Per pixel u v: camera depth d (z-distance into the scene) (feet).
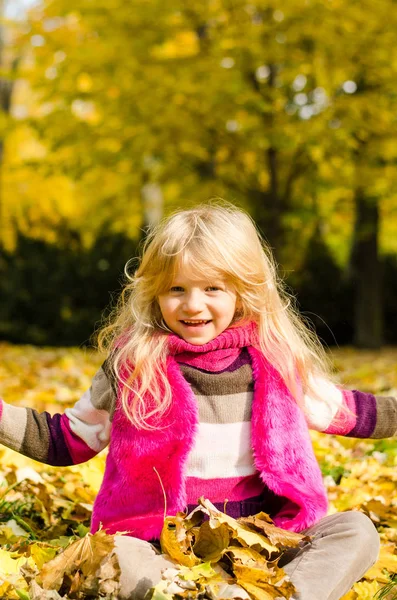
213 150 36.78
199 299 7.49
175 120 33.68
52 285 39.78
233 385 7.48
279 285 9.04
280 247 38.50
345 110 33.63
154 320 7.87
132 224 47.88
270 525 6.83
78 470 11.16
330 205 43.29
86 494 10.07
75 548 6.63
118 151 36.32
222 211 8.04
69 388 19.71
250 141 34.17
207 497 7.27
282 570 6.49
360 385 21.99
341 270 46.39
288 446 7.39
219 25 34.17
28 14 37.29
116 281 40.42
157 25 34.60
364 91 35.37
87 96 35.94
